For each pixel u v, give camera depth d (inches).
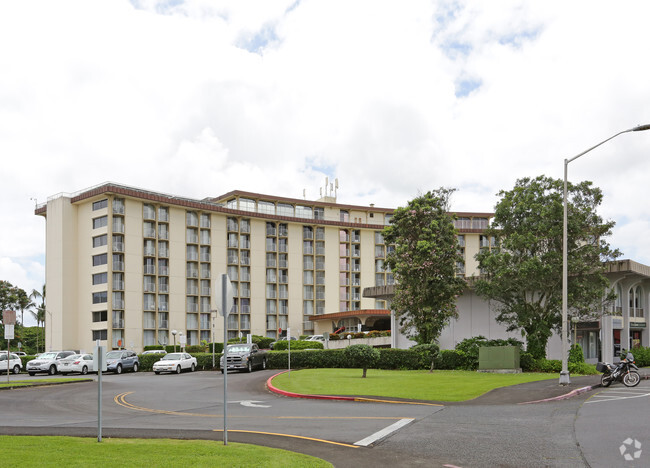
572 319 1298.0
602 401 740.0
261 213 3464.6
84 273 2933.1
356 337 2551.7
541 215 1254.9
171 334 3024.1
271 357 1712.6
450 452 432.8
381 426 560.1
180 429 548.4
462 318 1620.3
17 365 1931.6
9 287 4195.4
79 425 594.2
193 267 3171.8
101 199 2883.9
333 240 3740.2
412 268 1433.3
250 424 588.1
